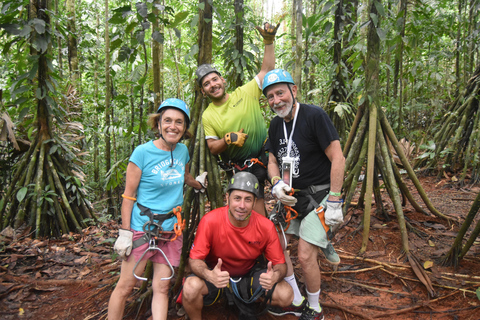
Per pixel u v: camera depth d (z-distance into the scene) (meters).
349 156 3.30
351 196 3.20
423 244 3.15
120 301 2.05
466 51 6.12
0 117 3.64
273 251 2.16
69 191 4.23
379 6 3.00
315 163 2.22
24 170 4.15
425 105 6.37
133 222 2.07
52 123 4.23
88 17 6.93
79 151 5.00
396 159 5.71
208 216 2.17
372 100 3.21
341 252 3.13
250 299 2.18
